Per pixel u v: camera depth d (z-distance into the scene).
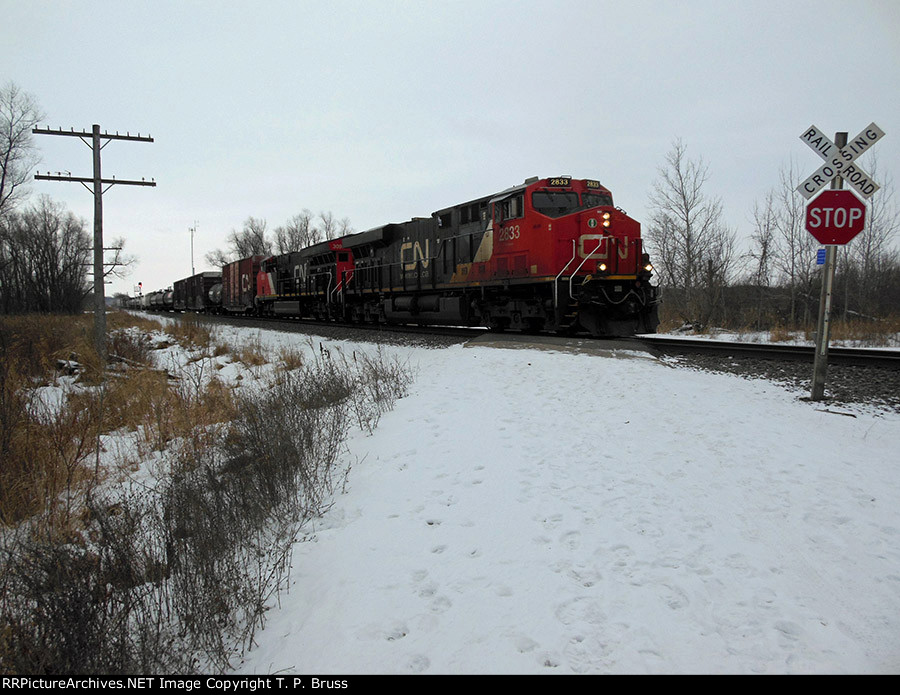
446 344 15.45
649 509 4.31
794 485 4.67
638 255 14.06
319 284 27.83
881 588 3.23
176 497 4.74
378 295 22.94
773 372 9.74
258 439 6.37
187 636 3.20
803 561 3.54
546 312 14.12
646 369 9.90
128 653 2.86
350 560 3.83
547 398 7.93
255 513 4.67
